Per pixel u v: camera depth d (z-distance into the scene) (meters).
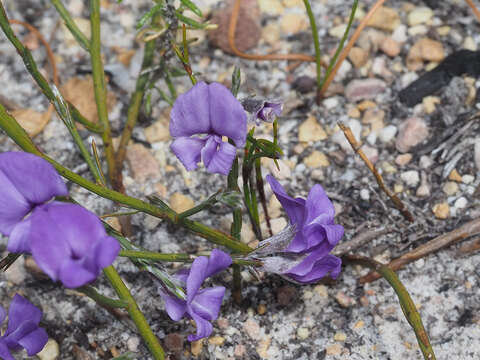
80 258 0.10
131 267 0.16
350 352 0.15
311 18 0.17
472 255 0.15
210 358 0.15
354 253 0.16
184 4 0.15
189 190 0.17
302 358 0.15
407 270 0.15
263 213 0.17
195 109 0.11
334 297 0.15
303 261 0.12
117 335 0.15
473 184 0.17
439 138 0.17
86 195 0.17
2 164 0.10
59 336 0.15
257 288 0.15
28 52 0.13
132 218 0.17
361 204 0.17
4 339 0.12
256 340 0.15
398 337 0.15
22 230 0.10
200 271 0.11
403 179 0.17
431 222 0.16
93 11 0.16
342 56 0.17
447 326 0.15
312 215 0.12
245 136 0.11
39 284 0.16
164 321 0.15
